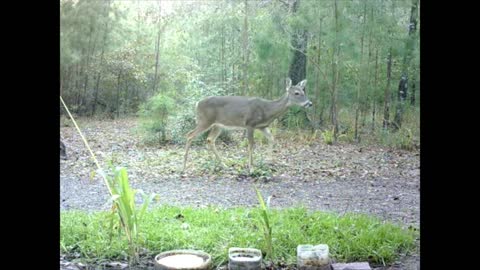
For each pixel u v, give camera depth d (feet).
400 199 17.04
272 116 22.65
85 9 33.37
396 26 29.01
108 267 10.07
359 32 29.09
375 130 28.09
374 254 10.67
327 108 29.63
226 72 31.99
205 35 33.01
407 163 22.99
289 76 30.53
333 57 29.40
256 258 9.41
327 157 24.06
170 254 9.39
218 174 20.90
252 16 31.96
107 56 33.63
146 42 34.14
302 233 11.89
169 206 15.10
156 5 35.65
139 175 20.57
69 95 33.22
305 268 9.58
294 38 30.76
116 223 11.98
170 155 24.47
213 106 22.08
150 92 33.86
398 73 29.17
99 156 23.73
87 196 16.83
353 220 13.20
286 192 18.10
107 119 32.94
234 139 27.55
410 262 10.60
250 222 12.88
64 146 23.26
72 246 10.88
